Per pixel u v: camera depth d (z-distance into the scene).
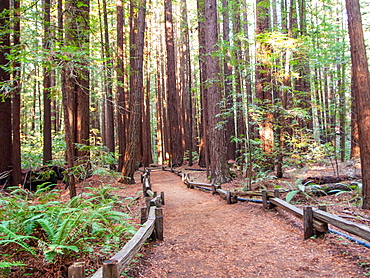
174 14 30.52
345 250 4.09
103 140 30.06
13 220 4.14
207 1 11.60
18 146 10.37
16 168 10.27
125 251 3.22
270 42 9.04
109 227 4.74
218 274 3.76
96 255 3.93
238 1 11.20
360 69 6.21
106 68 6.82
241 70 9.32
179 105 30.12
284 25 14.14
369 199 6.16
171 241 5.26
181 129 29.69
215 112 12.08
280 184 9.89
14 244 3.86
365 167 6.23
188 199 9.98
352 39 6.31
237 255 4.41
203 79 14.65
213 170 12.26
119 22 16.36
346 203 6.87
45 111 13.42
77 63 6.14
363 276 3.30
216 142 12.15
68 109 7.27
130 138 13.46
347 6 6.36
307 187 7.88
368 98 6.17
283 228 5.58
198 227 6.25
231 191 9.46
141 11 13.43
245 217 6.80
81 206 4.83
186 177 13.88
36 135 17.03
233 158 20.38
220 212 7.62
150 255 4.50
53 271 3.31
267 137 11.47
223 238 5.33
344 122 14.40
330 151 10.66
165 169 22.34
